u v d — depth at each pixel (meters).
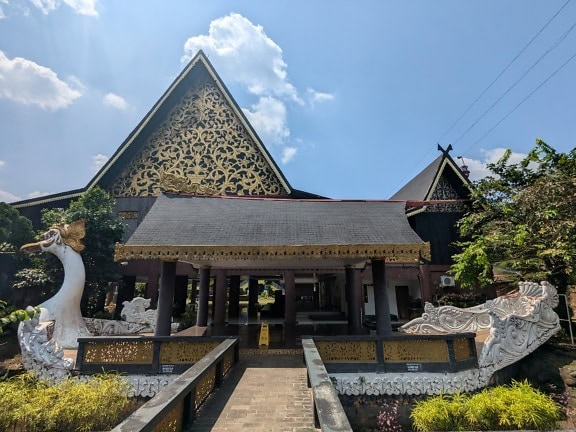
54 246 11.68
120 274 16.59
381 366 8.59
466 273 14.85
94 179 18.50
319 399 3.67
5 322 5.97
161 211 10.70
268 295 53.28
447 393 8.27
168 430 4.27
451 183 22.30
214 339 8.73
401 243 8.95
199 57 20.33
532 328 11.29
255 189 19.25
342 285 23.33
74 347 11.02
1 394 6.69
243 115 19.78
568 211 12.80
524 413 6.34
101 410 6.64
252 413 5.54
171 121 20.30
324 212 11.09
